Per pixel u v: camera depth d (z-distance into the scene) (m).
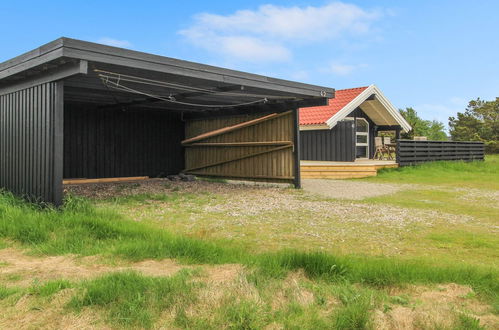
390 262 4.09
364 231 5.92
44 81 6.72
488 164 18.30
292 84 9.33
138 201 8.61
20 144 7.41
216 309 2.86
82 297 3.00
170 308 2.89
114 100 11.67
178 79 7.66
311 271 3.78
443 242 5.32
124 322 2.70
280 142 11.29
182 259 4.21
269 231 5.89
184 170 14.61
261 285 3.34
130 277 3.35
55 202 6.43
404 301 3.12
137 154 13.61
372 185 11.99
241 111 12.48
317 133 18.03
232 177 12.81
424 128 36.06
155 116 14.06
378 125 19.64
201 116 13.98
